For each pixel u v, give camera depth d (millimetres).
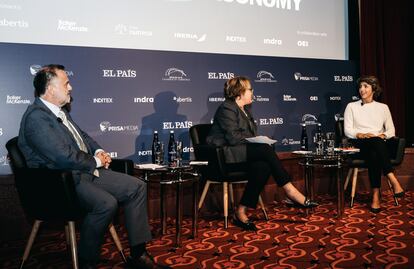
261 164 3711
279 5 4977
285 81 4961
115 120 3992
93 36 3910
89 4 3883
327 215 4094
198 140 4020
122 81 4016
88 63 3855
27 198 2658
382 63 5578
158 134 4203
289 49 5059
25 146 2740
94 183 2820
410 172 5312
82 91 3834
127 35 4070
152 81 4160
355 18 5504
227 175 3695
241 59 4672
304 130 4961
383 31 5645
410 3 5809
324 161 4906
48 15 3705
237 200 4594
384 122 4754
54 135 2695
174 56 4273
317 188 5129
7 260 3025
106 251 3158
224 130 3869
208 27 4512
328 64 5266
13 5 3564
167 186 4168
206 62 4457
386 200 4719
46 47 3670
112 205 2648
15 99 3564
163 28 4254
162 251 3125
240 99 3982
